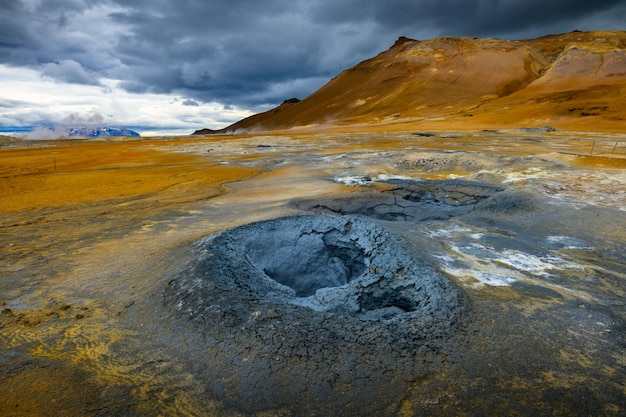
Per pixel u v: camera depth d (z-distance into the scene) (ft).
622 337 11.28
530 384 9.26
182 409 8.53
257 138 113.50
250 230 19.51
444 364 9.98
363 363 9.98
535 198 28.32
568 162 43.06
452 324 11.71
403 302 14.96
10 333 11.52
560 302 13.33
